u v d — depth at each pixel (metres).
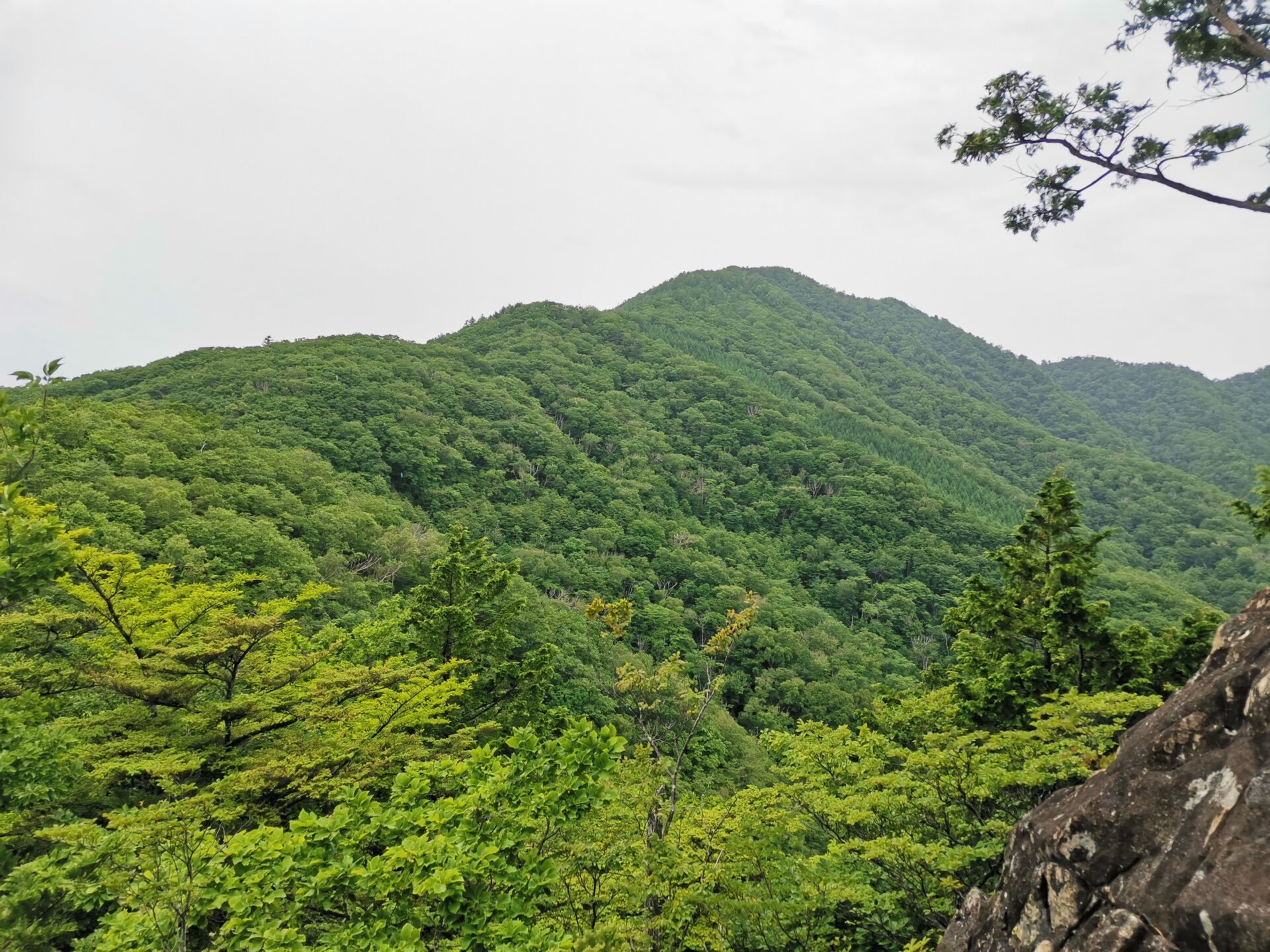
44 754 8.45
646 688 8.16
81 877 6.36
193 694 10.82
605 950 4.97
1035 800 8.43
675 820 7.97
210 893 5.01
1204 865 3.22
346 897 5.22
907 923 7.55
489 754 6.22
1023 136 8.20
